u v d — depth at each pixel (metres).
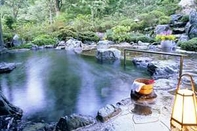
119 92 4.96
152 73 6.54
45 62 8.86
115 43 13.29
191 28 10.91
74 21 16.48
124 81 5.84
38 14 19.83
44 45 13.55
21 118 3.81
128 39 13.16
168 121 3.15
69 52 11.41
